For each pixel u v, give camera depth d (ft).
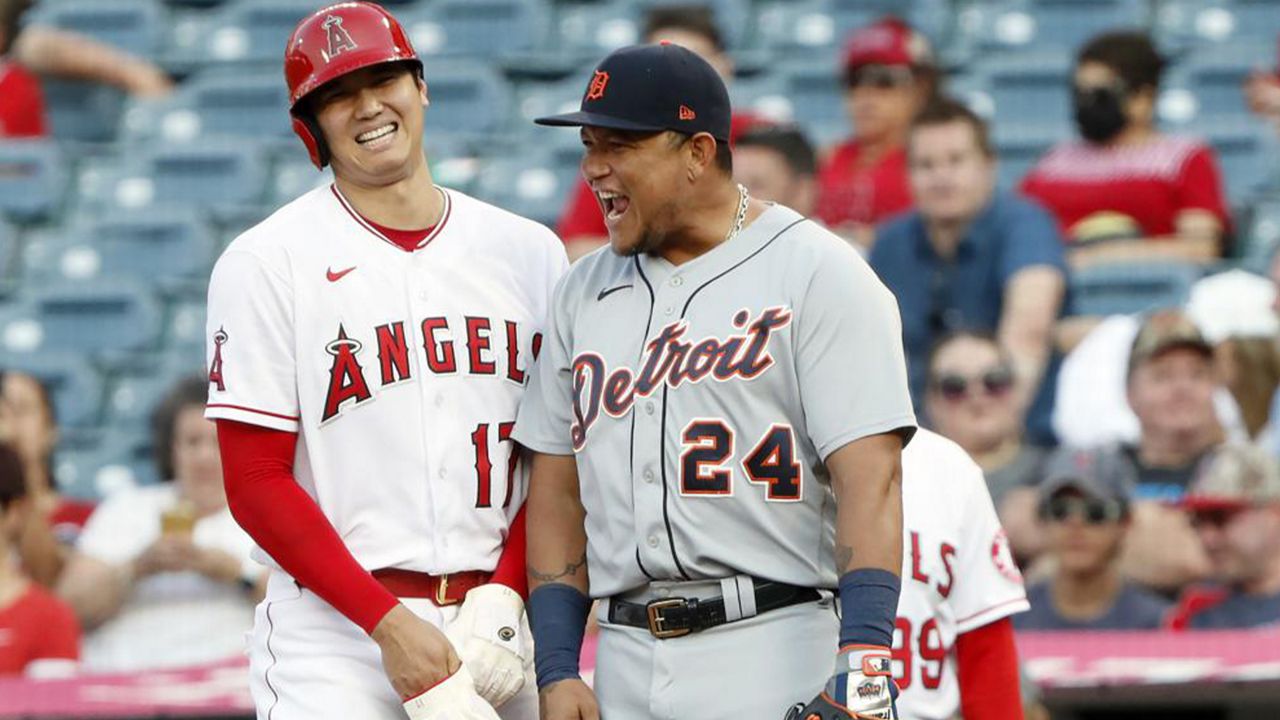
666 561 41.04
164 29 141.08
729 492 40.73
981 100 123.75
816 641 41.19
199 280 121.08
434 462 43.57
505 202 119.14
